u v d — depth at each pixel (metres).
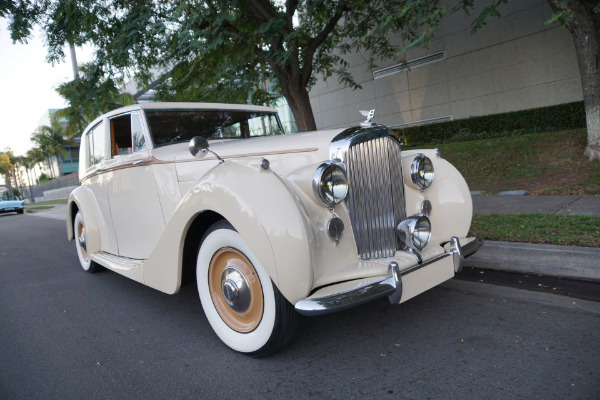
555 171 7.23
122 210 3.85
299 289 2.23
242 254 2.51
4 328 3.61
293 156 2.76
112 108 8.19
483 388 2.07
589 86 7.05
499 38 12.38
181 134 3.65
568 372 2.15
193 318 3.46
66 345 3.11
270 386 2.28
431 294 3.44
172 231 2.74
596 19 6.80
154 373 2.55
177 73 9.22
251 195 2.29
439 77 13.89
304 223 2.26
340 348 2.64
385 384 2.19
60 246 8.11
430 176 3.02
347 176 2.53
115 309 3.86
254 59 8.53
